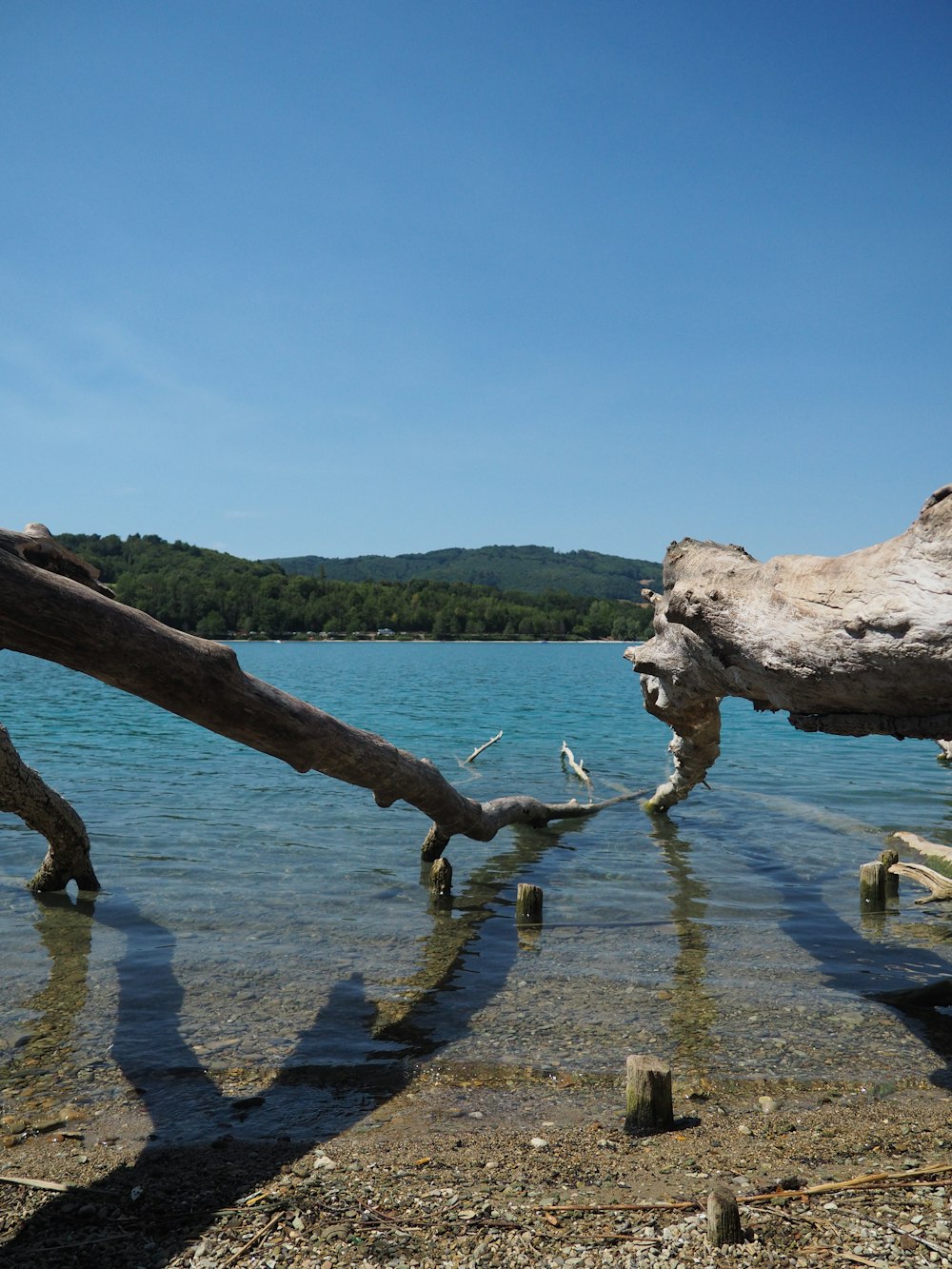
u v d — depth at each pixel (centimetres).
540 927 894
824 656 520
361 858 1174
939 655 447
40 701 3691
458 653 13425
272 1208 412
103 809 1438
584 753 2312
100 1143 476
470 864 1171
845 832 1389
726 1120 504
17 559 520
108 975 736
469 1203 415
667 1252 373
